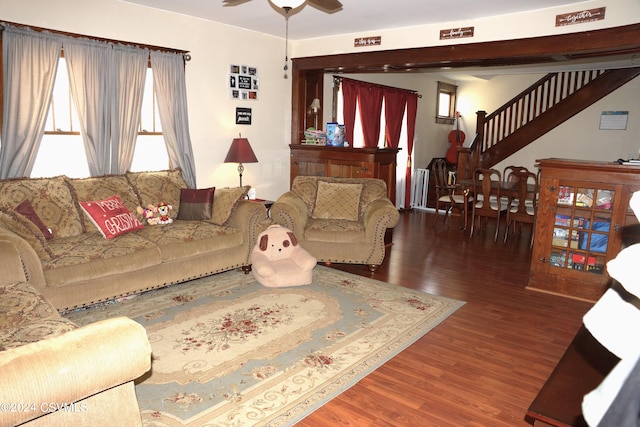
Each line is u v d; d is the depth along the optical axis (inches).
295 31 218.1
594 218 148.7
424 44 198.7
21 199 134.2
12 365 52.5
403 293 154.9
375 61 214.7
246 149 203.9
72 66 156.1
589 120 315.6
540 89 336.8
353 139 282.7
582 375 56.3
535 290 161.2
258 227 167.3
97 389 59.6
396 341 118.8
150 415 85.7
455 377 102.6
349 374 102.0
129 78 171.2
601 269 149.5
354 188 191.2
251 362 106.0
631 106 301.1
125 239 138.7
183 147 193.3
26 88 146.5
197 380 98.0
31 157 150.3
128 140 173.6
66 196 144.2
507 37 176.7
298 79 243.1
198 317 130.0
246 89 220.4
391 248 217.8
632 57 227.9
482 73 338.3
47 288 117.4
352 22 196.1
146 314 131.6
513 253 211.2
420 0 160.4
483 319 135.2
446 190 298.2
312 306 140.4
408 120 326.6
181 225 158.6
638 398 24.3
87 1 160.4
